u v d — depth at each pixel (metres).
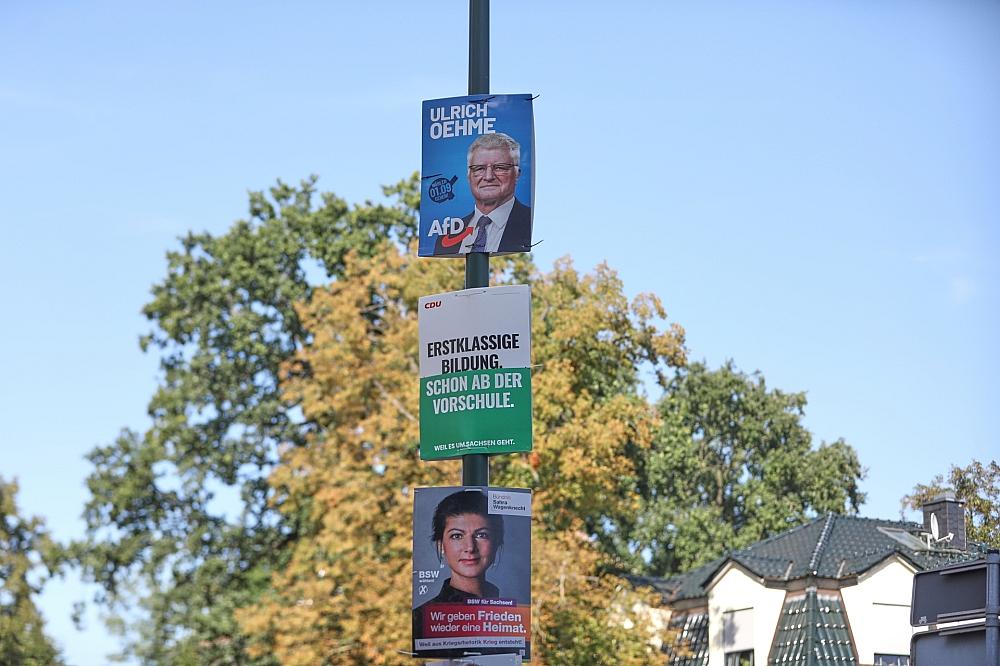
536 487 51.34
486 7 16.52
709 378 92.06
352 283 53.72
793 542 57.41
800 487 88.56
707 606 57.12
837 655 51.41
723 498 90.44
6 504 55.50
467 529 15.12
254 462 61.62
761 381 93.00
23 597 54.66
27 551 56.41
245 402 62.31
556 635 48.62
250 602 58.16
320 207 64.88
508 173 16.09
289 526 60.19
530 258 57.00
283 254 63.62
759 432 90.75
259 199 64.94
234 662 58.16
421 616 15.04
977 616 11.06
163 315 63.00
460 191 16.14
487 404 15.51
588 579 49.91
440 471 48.72
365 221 64.69
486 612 14.98
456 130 16.25
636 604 51.69
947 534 51.69
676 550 82.62
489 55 16.45
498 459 51.03
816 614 52.47
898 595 52.97
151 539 59.50
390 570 48.12
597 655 47.84
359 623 47.72
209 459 60.72
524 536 15.21
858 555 54.25
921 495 53.72
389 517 48.50
